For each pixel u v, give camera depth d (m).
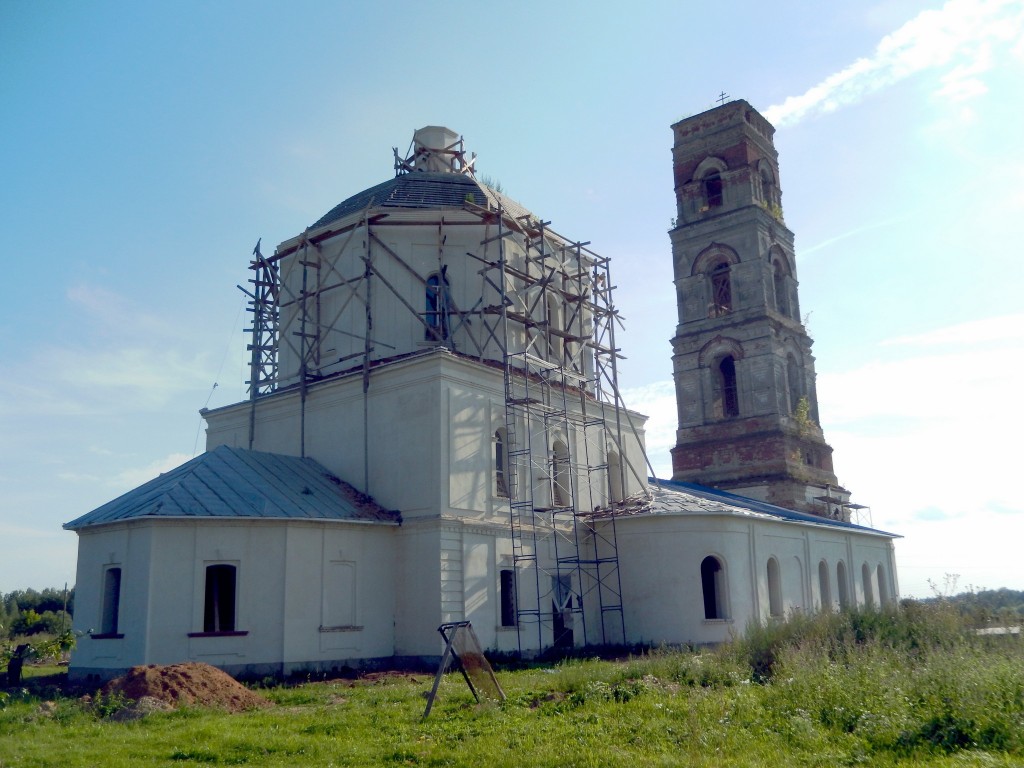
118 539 24.86
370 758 12.46
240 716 16.53
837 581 43.78
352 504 27.80
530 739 13.02
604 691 16.36
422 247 32.50
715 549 32.53
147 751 13.05
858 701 13.89
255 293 34.44
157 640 23.36
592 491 34.62
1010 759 10.87
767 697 15.15
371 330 31.36
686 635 31.44
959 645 18.25
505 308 29.83
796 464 49.97
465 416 28.89
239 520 24.78
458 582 27.41
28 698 19.17
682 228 55.03
